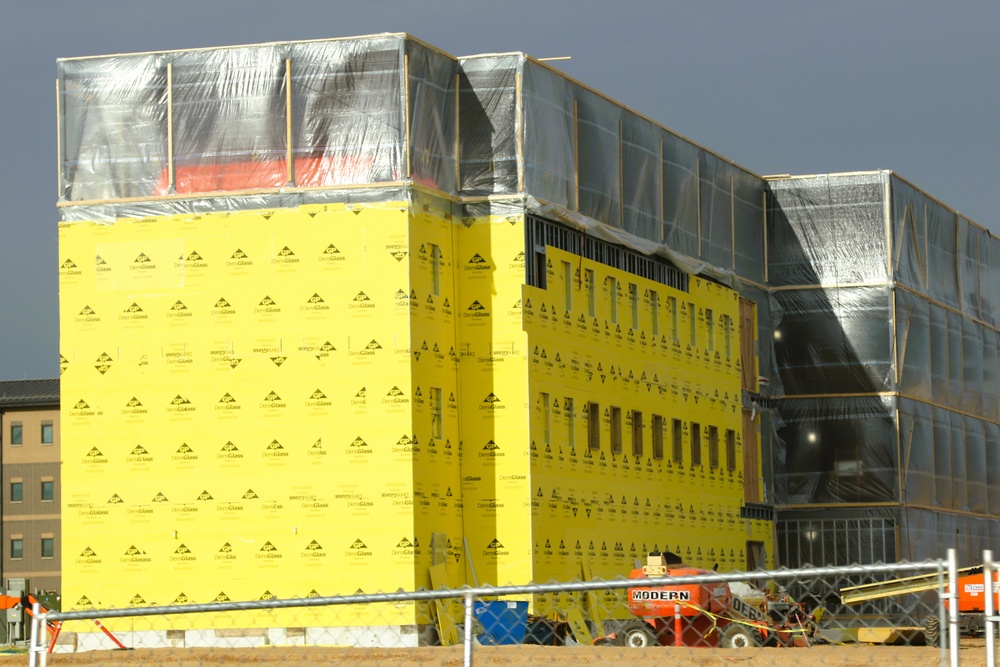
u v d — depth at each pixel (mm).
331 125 44750
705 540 57500
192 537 43781
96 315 45250
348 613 42625
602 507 50000
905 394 65250
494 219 46781
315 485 43250
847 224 65812
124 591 44000
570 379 48781
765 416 65125
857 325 65188
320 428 43406
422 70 45625
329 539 42938
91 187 45906
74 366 45188
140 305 45000
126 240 45344
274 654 33938
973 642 40031
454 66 47531
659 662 30281
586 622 47688
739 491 60812
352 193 44156
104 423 44781
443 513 44594
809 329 65750
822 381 65312
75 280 45500
